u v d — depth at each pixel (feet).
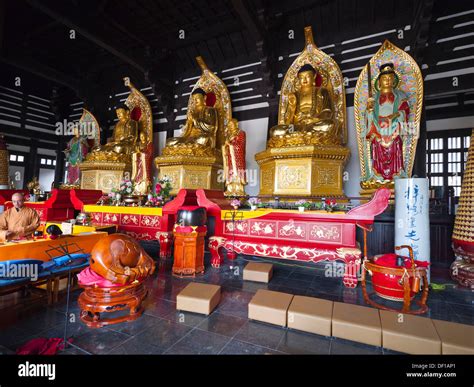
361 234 19.79
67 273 11.54
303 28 27.20
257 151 28.43
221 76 31.50
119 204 22.75
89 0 24.77
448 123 28.04
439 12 21.29
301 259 15.12
